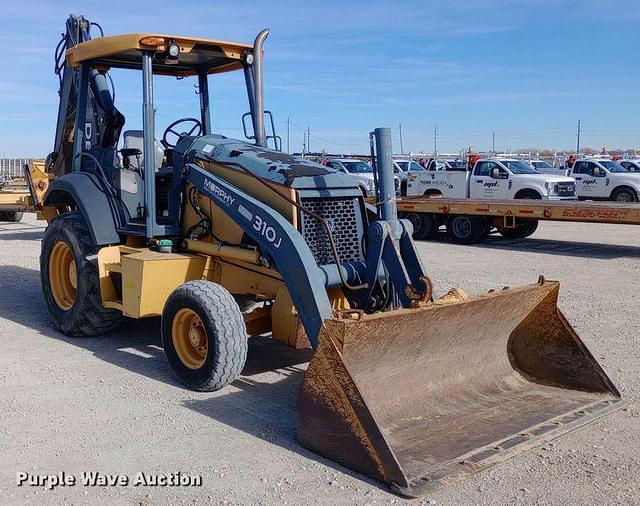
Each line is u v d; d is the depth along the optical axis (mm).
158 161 7949
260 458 4852
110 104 8148
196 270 6754
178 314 6160
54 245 7879
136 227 7199
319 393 4797
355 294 6160
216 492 4391
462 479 4461
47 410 5699
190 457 4875
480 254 15305
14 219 21406
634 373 6715
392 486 4371
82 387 6250
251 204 6121
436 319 5117
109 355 7230
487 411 5473
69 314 7695
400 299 5848
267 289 6367
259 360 7086
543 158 43156
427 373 5477
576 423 5305
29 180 14516
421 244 17484
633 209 14430
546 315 6031
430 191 24984
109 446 5043
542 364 6117
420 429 5078
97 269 7434
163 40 6898
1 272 12016
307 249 5719
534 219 16953
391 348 5043
